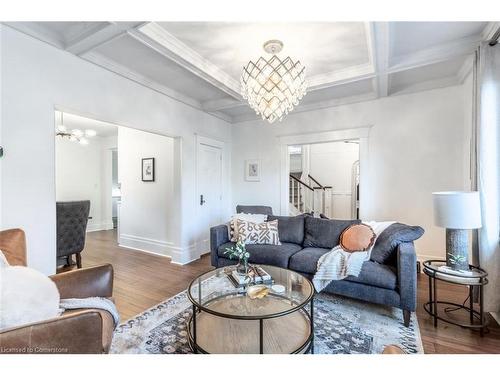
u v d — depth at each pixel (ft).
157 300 8.58
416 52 8.71
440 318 6.95
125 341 6.23
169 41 7.78
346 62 9.39
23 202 7.11
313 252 9.11
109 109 9.37
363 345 6.06
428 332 6.60
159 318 7.34
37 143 7.39
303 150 24.73
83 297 5.34
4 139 6.75
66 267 12.00
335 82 10.32
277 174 15.20
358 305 8.11
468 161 10.07
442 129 11.02
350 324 6.98
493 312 7.07
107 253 14.67
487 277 6.91
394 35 7.77
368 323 7.04
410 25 7.24
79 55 8.28
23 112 7.10
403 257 6.96
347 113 13.12
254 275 6.79
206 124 14.60
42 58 7.49
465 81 10.33
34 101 7.32
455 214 6.64
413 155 11.62
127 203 16.11
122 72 9.66
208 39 7.86
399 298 6.98
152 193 14.96
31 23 7.13
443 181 11.03
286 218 11.30
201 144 14.23
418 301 8.37
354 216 23.17
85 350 3.59
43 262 7.50
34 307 3.98
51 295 4.39
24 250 5.62
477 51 7.86
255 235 10.38
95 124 18.01
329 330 6.70
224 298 5.96
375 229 8.87
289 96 7.48
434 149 11.19
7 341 3.15
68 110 8.18
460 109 10.63
